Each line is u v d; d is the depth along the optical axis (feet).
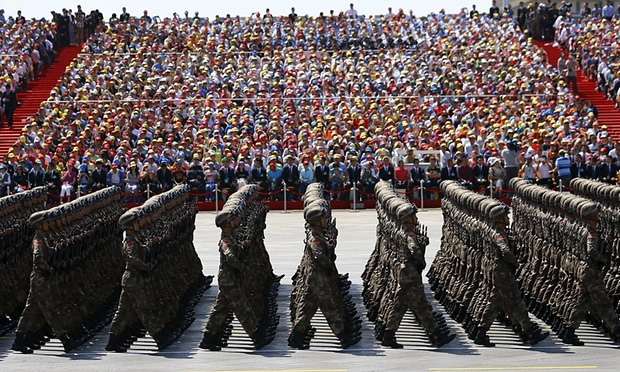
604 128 166.81
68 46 224.33
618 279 67.10
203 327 68.69
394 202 62.23
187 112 170.60
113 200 76.74
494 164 143.74
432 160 147.33
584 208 59.98
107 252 73.92
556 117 166.71
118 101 172.96
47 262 60.13
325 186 148.66
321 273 60.08
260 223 81.35
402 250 59.98
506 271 60.29
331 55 206.69
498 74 188.14
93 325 67.26
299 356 58.85
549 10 224.94
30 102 191.01
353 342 61.26
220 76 190.39
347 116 166.20
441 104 173.47
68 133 160.15
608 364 55.52
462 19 225.97
